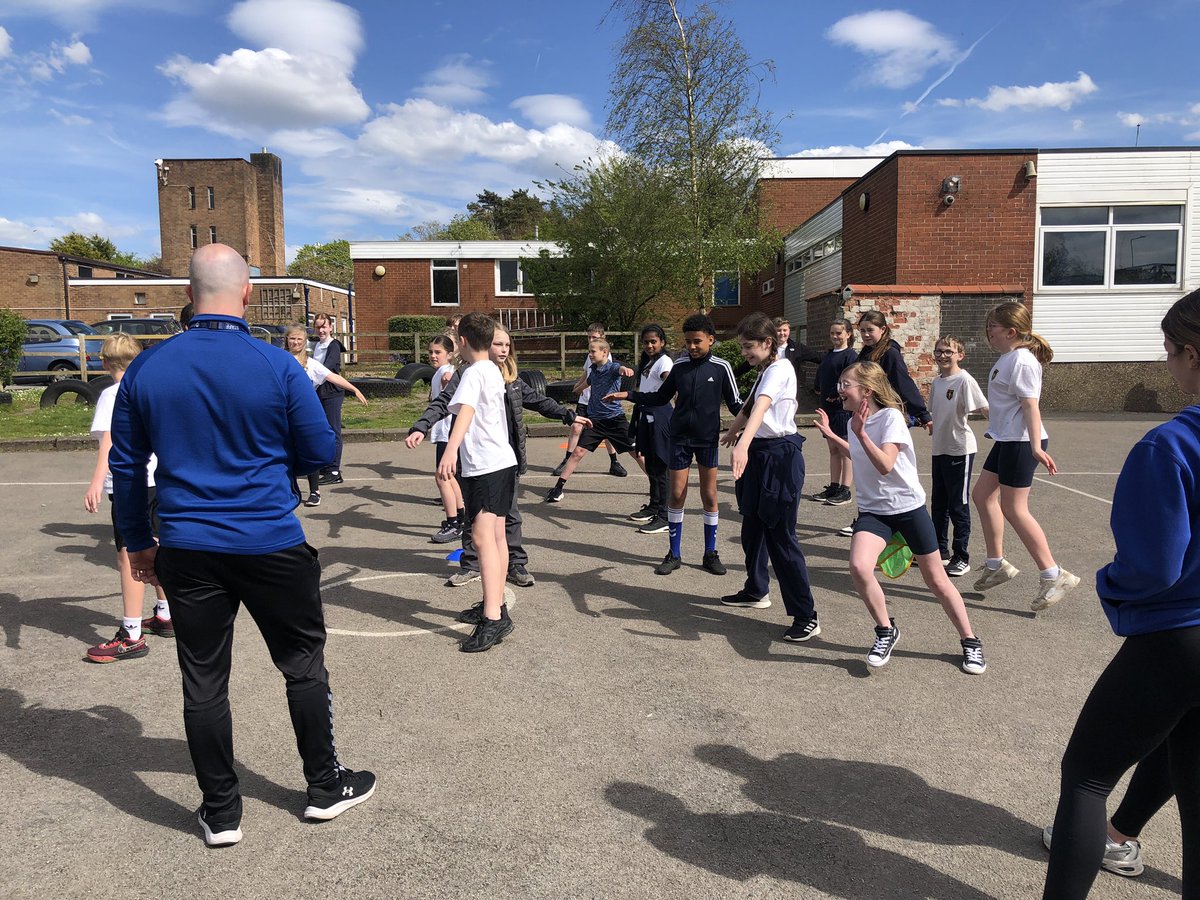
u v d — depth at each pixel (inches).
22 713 150.4
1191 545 78.5
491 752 136.3
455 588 226.2
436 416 218.5
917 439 505.0
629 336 857.5
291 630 112.2
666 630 193.9
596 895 101.1
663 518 291.0
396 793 123.9
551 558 257.3
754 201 862.5
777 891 101.9
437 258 1134.4
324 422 111.7
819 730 144.4
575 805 120.8
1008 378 199.5
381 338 1141.1
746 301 1109.7
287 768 131.2
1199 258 626.8
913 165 621.6
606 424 336.2
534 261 930.7
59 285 1503.4
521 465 195.8
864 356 266.8
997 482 211.2
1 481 387.2
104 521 307.6
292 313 1416.1
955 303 590.6
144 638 188.9
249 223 2491.4
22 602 214.1
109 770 130.7
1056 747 138.2
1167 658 79.8
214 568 105.0
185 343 105.9
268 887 102.3
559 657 177.2
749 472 193.8
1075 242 631.2
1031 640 187.3
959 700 156.3
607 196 842.8
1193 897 85.5
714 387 232.4
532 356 1058.1
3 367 696.4
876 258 673.0
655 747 138.2
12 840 111.7
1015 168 621.0
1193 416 78.7
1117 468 395.2
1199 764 83.8
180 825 115.8
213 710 107.3
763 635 190.7
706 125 793.6
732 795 123.6
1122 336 634.2
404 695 157.9
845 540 278.2
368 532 290.0
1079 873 87.7
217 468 105.1
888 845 111.4
